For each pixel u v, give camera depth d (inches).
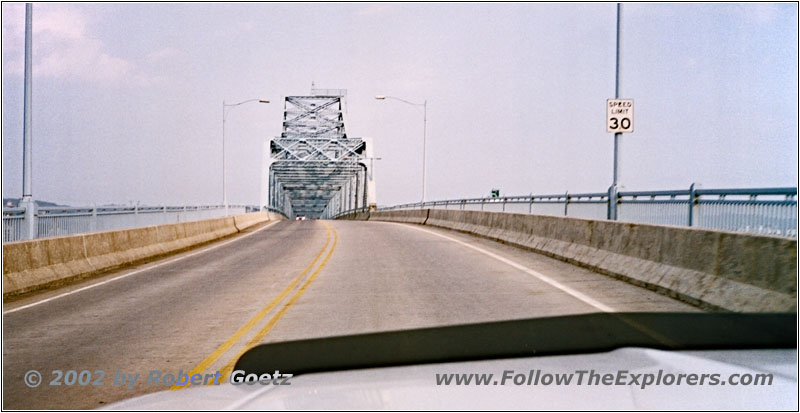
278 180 4426.7
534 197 903.7
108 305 414.6
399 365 201.5
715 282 355.9
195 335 308.0
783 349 213.6
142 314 374.9
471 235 1098.1
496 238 936.3
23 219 545.3
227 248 924.0
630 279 465.7
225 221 1323.8
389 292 430.9
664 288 408.5
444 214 1428.4
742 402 106.0
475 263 616.1
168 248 860.6
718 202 434.9
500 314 334.0
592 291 421.7
